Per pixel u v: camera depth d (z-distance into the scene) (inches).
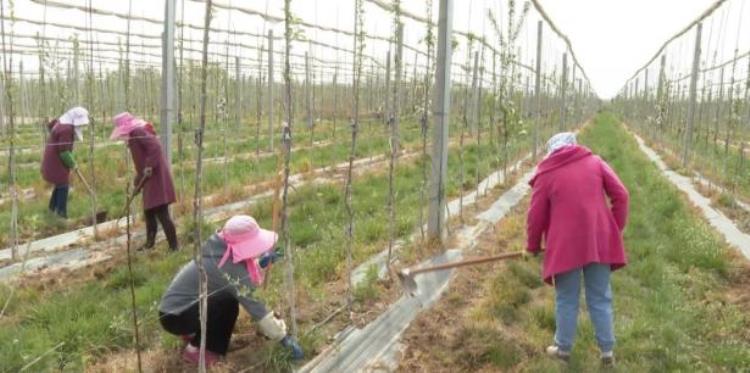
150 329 201.5
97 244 306.5
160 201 280.2
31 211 354.3
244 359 181.5
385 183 456.8
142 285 246.4
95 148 622.5
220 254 172.6
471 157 599.8
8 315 216.7
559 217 181.2
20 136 762.2
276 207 195.5
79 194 410.0
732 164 632.4
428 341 197.0
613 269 187.5
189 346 179.3
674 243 311.6
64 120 336.8
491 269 265.7
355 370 178.7
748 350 191.0
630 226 348.5
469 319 208.1
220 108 434.9
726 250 296.4
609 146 819.4
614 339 182.4
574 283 182.1
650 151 904.3
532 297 239.1
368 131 872.9
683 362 184.1
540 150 772.6
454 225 341.7
